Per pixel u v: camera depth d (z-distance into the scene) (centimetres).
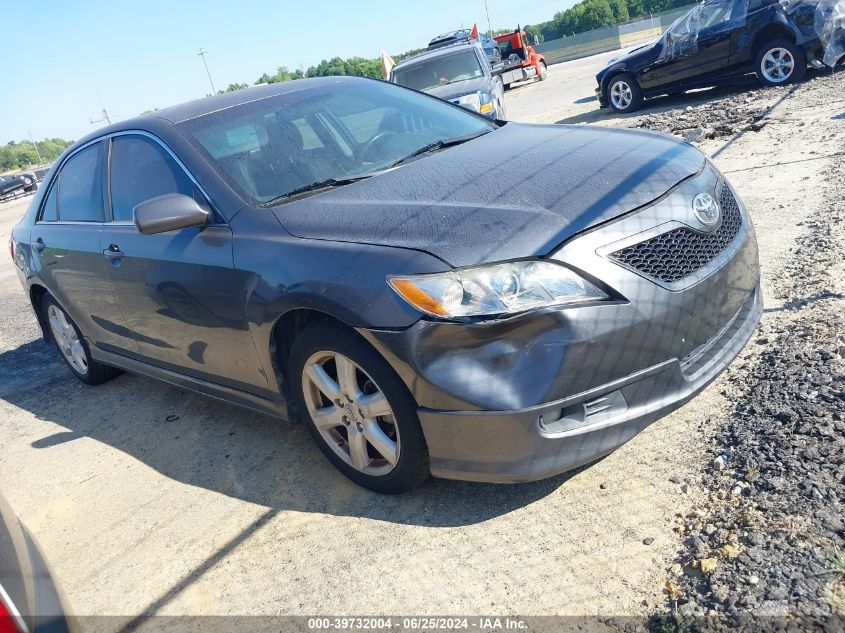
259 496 335
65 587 304
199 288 340
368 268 269
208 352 361
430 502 299
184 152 364
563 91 1852
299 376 314
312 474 342
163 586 290
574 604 230
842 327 342
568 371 249
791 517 238
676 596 222
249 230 321
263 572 283
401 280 259
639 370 262
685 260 275
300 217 312
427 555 270
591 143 335
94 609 286
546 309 247
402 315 258
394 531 287
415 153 370
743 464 269
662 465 284
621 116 1170
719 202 303
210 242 334
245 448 382
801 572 216
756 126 780
